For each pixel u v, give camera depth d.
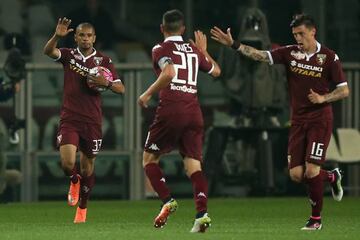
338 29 57.41
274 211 40.72
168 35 27.20
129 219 35.88
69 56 32.53
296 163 28.94
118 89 32.56
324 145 28.45
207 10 59.50
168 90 26.84
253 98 49.44
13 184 49.88
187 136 27.05
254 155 51.97
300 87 28.61
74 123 32.59
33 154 51.41
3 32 57.25
